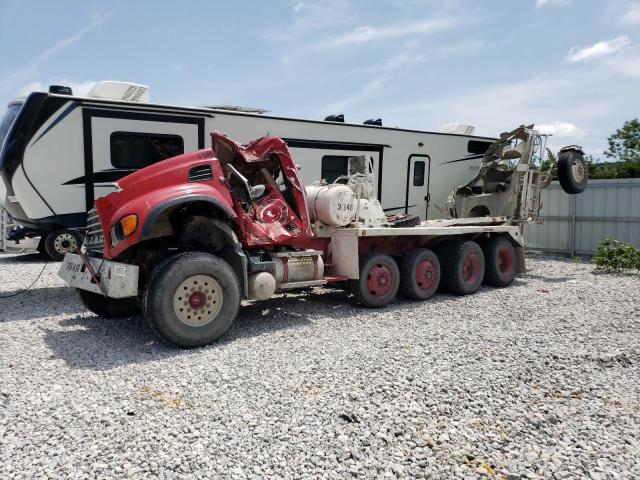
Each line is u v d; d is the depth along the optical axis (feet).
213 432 11.14
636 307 24.81
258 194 20.93
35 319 22.02
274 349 17.40
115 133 28.40
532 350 17.35
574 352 17.25
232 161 22.13
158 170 18.60
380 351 16.97
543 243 49.67
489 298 27.61
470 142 43.65
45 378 14.49
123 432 11.12
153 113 29.25
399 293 28.22
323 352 16.93
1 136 30.04
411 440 11.00
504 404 12.97
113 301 22.06
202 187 18.75
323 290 29.43
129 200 18.06
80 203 28.04
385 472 9.77
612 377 15.31
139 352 17.19
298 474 9.64
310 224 23.36
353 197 24.44
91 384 14.02
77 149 27.68
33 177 27.04
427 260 26.86
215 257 18.34
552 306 25.22
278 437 10.96
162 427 11.37
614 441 11.28
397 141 39.34
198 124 30.68
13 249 43.83
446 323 21.52
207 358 16.44
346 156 36.99
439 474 9.73
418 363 15.74
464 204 37.81
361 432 11.21
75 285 20.35
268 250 21.86
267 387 13.70
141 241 18.72
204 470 9.70
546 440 11.23
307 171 35.37
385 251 26.53
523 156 34.12
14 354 16.81
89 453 10.23
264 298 20.33
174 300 17.25
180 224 19.51
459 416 12.20
